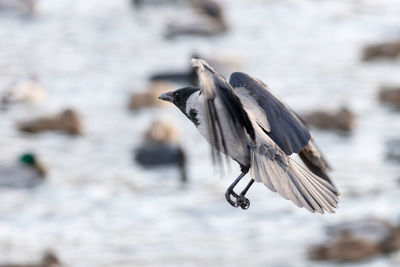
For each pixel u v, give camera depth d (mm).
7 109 31984
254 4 48625
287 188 6668
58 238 20156
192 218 21203
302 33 42375
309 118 28734
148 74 36188
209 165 25516
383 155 25938
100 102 32562
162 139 26656
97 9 47125
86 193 23391
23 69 36469
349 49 39375
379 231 19172
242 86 7418
